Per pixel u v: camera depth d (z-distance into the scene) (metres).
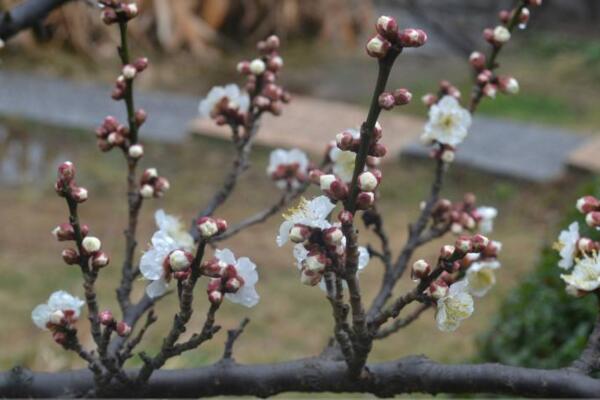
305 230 1.09
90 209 7.56
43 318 1.34
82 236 1.29
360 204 1.10
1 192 7.79
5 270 6.44
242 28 12.23
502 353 4.54
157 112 9.78
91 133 9.04
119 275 6.44
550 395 1.27
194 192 8.20
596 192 4.88
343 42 12.51
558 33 13.02
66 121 9.24
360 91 10.97
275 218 7.70
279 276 6.69
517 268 6.83
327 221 1.13
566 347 4.24
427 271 1.16
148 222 7.41
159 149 8.93
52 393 1.45
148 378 1.33
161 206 7.79
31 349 5.29
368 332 1.21
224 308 6.12
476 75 1.89
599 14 13.61
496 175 8.42
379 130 1.12
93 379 1.46
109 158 8.58
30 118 9.23
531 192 8.23
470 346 5.67
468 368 1.31
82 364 5.15
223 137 9.06
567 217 4.81
